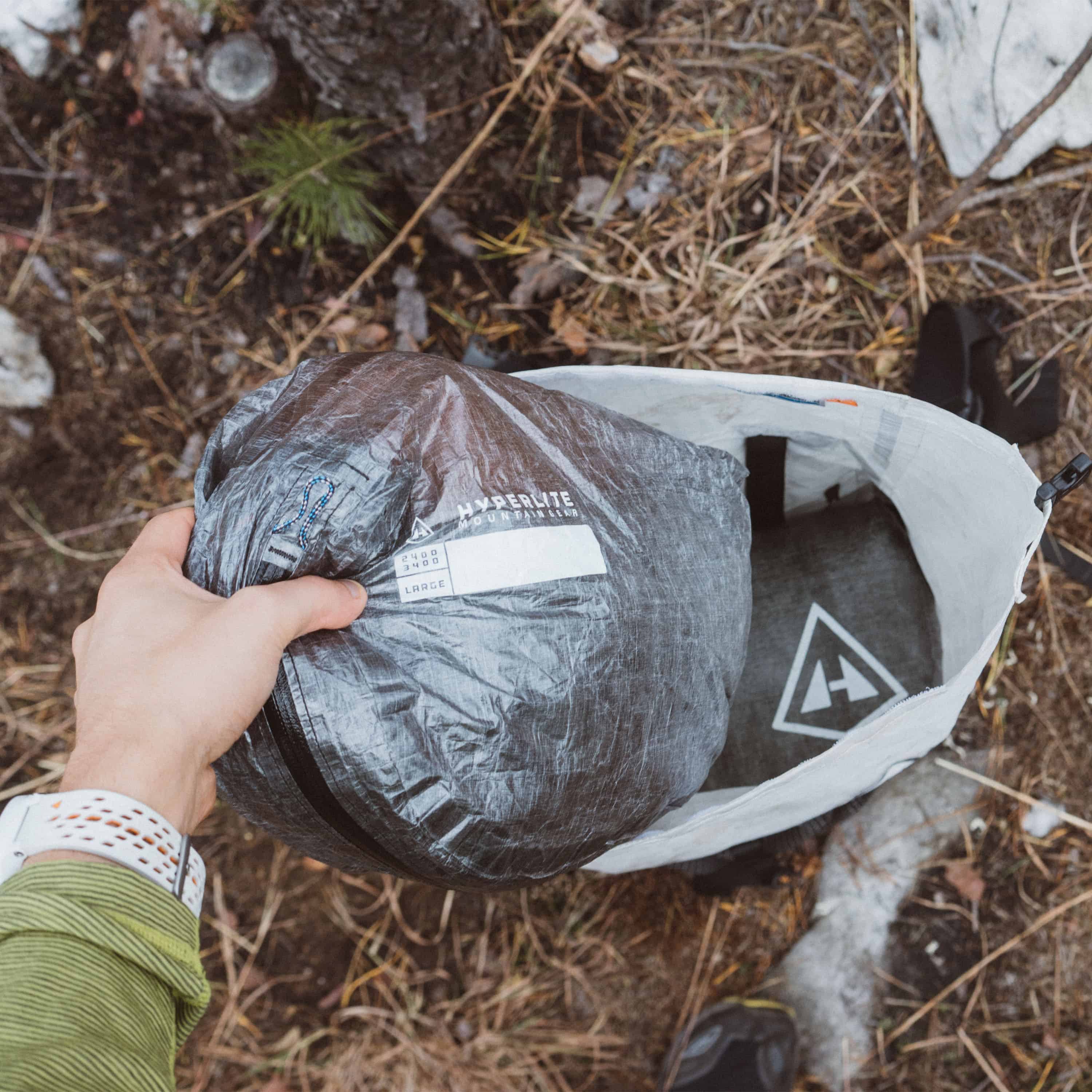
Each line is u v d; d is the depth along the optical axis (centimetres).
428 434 70
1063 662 138
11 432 145
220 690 54
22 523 147
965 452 84
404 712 65
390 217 138
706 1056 139
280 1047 146
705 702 80
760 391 87
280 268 140
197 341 143
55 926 45
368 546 66
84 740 52
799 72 132
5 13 132
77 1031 44
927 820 142
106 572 146
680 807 85
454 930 146
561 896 145
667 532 78
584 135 135
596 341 138
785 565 109
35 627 147
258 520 65
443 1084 145
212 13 129
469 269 139
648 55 133
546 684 68
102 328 143
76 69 138
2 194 142
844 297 135
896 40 130
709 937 144
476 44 112
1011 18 113
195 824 54
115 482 146
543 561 68
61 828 47
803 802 91
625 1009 145
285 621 58
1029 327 133
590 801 72
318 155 123
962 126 126
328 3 94
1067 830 139
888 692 104
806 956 144
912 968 142
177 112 138
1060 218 131
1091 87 116
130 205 141
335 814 65
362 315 141
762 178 135
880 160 133
